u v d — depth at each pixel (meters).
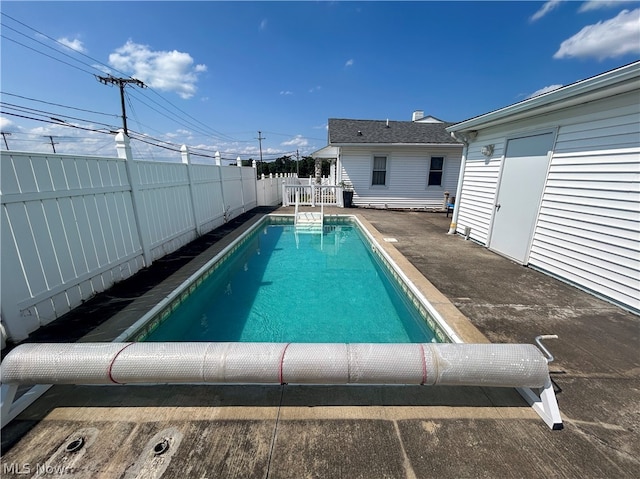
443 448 1.58
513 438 1.65
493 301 3.44
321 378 1.78
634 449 1.58
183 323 3.72
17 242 2.52
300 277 5.39
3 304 2.39
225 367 1.76
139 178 4.45
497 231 5.49
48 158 2.83
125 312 3.08
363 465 1.49
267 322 3.78
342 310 4.12
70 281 3.10
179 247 5.79
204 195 7.18
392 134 12.69
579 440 1.63
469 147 6.64
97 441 1.59
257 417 1.77
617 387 2.06
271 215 10.27
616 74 2.85
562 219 4.08
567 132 3.96
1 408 1.67
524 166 4.79
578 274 3.84
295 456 1.53
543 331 2.79
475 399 1.94
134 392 1.96
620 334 2.75
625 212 3.25
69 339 2.55
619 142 3.28
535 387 1.81
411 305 3.90
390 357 1.77
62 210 3.01
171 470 1.44
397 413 1.82
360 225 8.90
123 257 4.03
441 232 7.48
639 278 3.12
